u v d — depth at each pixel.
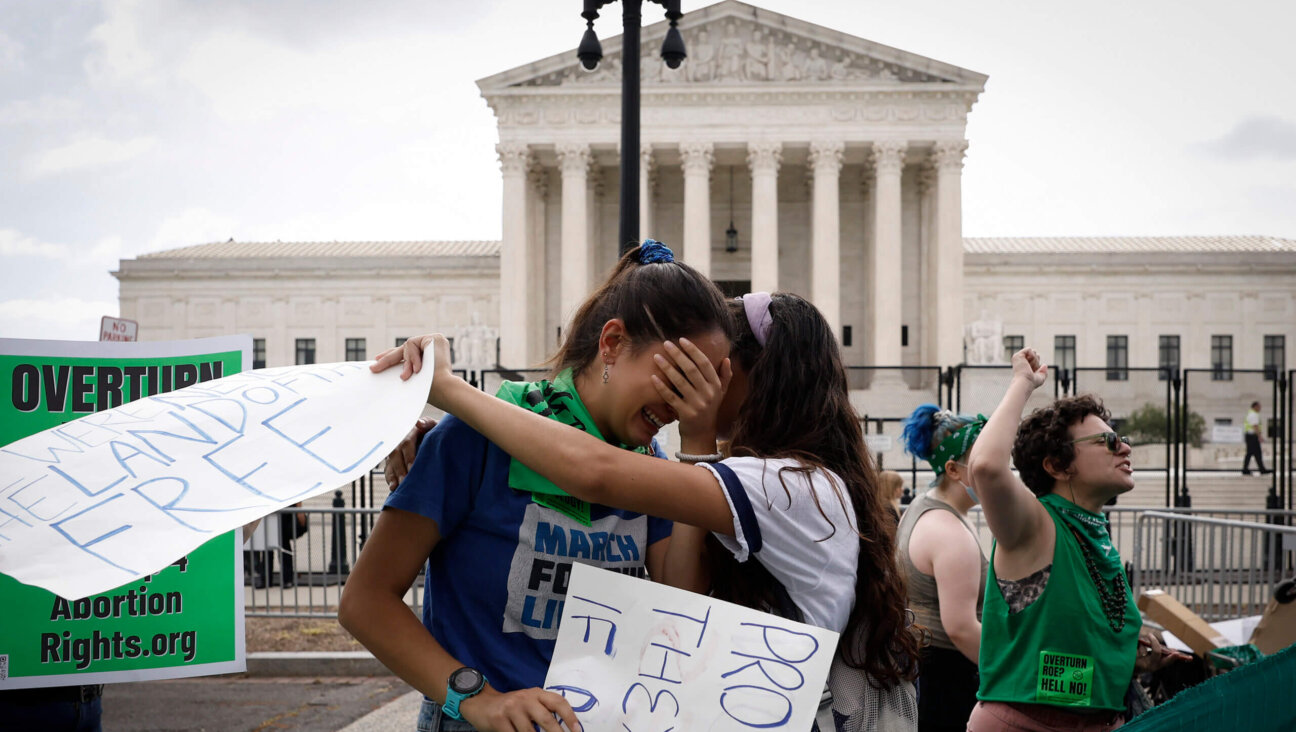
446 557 2.22
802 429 2.40
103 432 2.02
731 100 45.22
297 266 58.19
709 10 45.41
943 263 44.62
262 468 1.97
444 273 57.56
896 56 44.97
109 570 1.70
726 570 2.33
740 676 2.04
